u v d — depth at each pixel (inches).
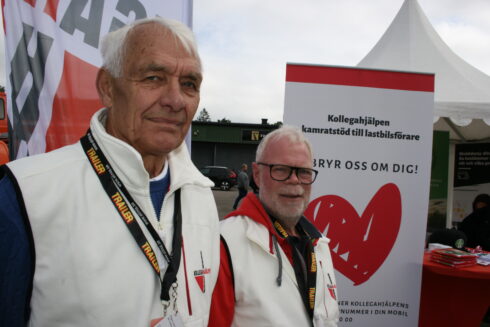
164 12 83.7
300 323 53.7
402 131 102.3
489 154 218.2
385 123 101.7
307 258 58.8
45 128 74.6
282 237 57.2
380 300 100.8
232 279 52.5
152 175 39.7
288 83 99.9
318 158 100.5
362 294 100.4
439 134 197.8
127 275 33.2
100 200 34.2
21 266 30.5
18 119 73.7
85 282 31.2
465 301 120.6
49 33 74.1
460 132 222.2
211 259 42.1
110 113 37.0
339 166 100.8
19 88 73.5
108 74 36.0
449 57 172.7
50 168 33.2
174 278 36.0
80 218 32.5
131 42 34.2
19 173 31.6
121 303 32.2
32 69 73.6
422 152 102.5
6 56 73.5
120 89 34.7
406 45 170.4
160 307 35.1
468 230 177.8
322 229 100.4
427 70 159.2
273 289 53.7
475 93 149.6
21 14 73.1
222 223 58.9
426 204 101.9
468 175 226.7
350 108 100.8
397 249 101.3
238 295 52.5
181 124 36.3
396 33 179.2
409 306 101.3
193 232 40.6
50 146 75.0
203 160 1182.3
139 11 81.3
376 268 100.7
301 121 100.0
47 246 31.0
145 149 35.9
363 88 101.3
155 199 39.0
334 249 100.3
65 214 32.0
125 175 35.4
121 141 34.5
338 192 100.7
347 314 100.0
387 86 101.7
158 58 33.6
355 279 100.3
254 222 57.6
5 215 30.2
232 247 54.6
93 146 36.3
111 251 33.0
